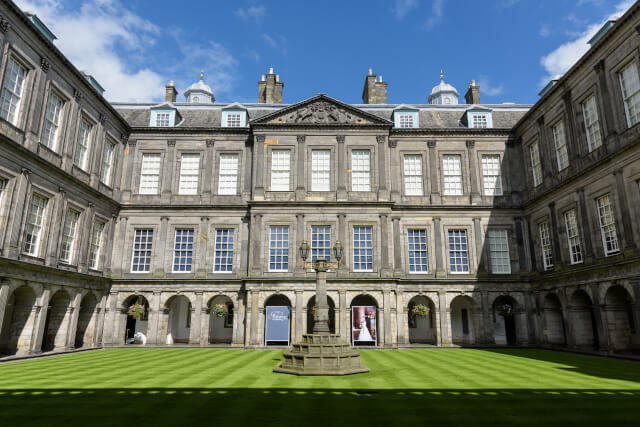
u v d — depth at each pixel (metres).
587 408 10.20
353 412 9.71
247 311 28.56
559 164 27.95
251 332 28.20
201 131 33.25
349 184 31.23
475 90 41.34
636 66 21.19
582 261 24.75
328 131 32.03
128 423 8.79
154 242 31.62
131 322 33.84
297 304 28.38
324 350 15.86
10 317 25.47
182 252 31.75
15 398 11.23
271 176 31.59
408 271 31.30
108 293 30.47
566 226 26.78
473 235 31.80
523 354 23.83
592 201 23.94
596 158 23.78
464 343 34.34
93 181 28.27
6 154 20.31
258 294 28.69
